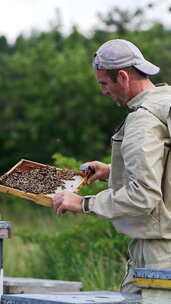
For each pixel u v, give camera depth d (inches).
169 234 221.9
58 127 1138.7
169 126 217.5
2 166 1189.1
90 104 1130.0
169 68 1063.0
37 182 249.9
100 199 222.7
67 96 1150.3
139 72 230.4
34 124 1149.7
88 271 433.1
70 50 1196.5
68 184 249.4
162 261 222.2
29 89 1198.9
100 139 1111.0
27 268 470.9
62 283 290.0
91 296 212.5
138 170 214.4
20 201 575.8
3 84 1245.7
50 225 523.5
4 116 1223.5
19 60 1209.4
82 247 456.4
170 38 1196.5
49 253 465.1
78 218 491.8
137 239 231.6
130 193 215.8
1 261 241.8
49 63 1185.4
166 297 206.2
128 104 232.2
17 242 494.6
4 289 280.7
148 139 215.8
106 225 450.0
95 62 234.8
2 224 238.7
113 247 441.7
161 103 221.5
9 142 1178.0
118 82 231.1
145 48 1082.7
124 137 221.1
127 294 220.4
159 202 220.2
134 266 236.7
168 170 221.0
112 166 235.0
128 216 219.1
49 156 1149.7
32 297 208.8
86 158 1103.0
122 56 229.5
